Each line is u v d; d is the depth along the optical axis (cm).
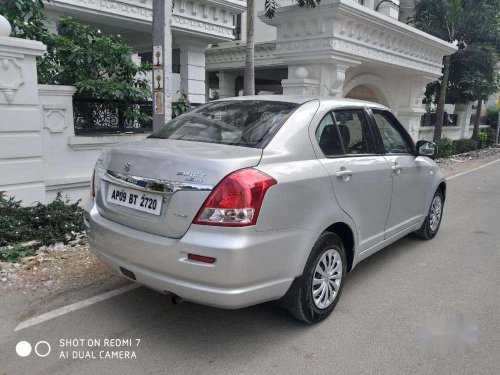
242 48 1550
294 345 310
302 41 970
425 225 546
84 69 672
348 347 310
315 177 315
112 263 317
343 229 364
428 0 1555
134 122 724
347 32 956
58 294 373
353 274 446
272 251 282
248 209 267
